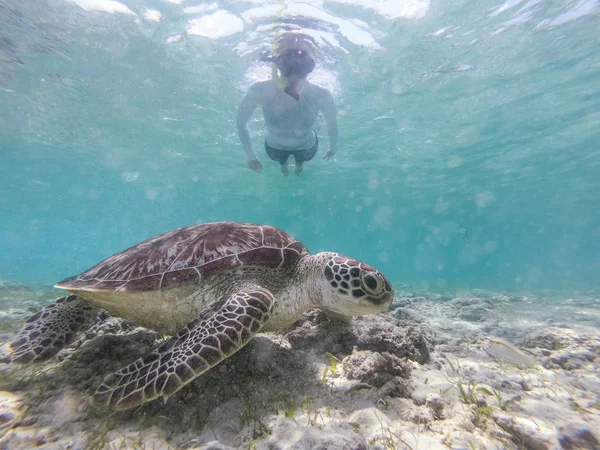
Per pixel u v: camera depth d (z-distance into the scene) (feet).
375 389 1.20
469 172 11.30
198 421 1.03
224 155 9.43
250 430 0.98
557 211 19.31
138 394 0.98
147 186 13.67
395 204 17.92
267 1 4.08
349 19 4.34
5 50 4.96
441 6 4.20
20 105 6.66
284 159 5.85
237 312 1.18
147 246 1.60
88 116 7.13
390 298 1.42
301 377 1.28
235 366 1.29
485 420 1.06
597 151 9.28
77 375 1.25
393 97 6.25
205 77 5.62
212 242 1.55
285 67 3.90
